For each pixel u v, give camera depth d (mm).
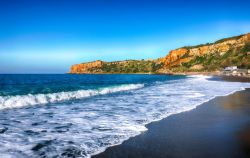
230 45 157500
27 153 6312
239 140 7520
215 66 139750
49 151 6488
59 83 38719
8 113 11695
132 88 28516
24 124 9453
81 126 9266
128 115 11469
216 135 8078
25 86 29516
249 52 124688
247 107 14031
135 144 7105
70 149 6660
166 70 173625
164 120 10422
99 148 6742
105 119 10531
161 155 6211
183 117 11078
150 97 18828
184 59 173750
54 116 11109
